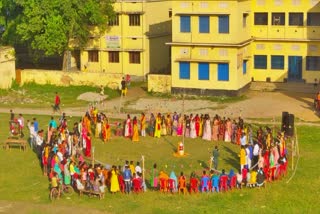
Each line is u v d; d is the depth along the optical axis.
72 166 39.88
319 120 56.00
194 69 65.56
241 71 65.69
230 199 38.06
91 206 37.44
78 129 48.19
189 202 37.69
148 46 74.44
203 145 49.38
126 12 73.44
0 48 70.12
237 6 63.34
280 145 43.66
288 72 70.12
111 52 75.44
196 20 64.81
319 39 68.19
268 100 63.31
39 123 55.56
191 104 62.56
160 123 51.69
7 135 52.22
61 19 70.38
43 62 84.88
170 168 43.62
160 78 67.25
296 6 68.56
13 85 70.75
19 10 77.44
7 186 40.88
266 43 70.19
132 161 42.91
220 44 63.88
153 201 37.97
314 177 41.81
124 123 52.62
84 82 70.81
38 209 37.19
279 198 38.09
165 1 77.25
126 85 68.62
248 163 42.72
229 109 60.03
